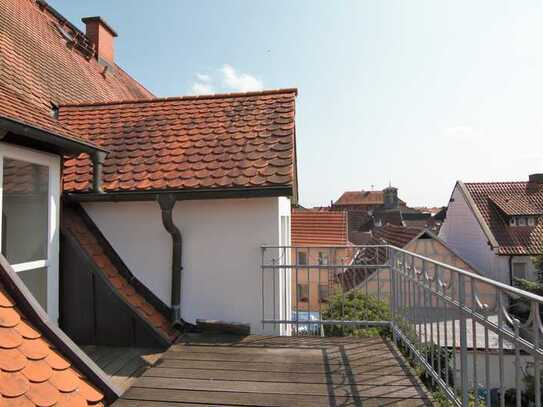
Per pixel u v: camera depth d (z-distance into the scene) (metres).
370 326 5.03
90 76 10.37
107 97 10.21
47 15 10.79
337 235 16.81
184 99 6.43
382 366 3.62
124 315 4.23
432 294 3.31
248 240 4.68
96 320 4.26
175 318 4.58
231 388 3.15
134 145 5.42
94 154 4.53
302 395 3.04
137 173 4.90
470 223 24.36
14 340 2.38
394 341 4.45
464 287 2.65
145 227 4.86
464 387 2.60
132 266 4.84
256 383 3.25
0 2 8.61
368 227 54.25
